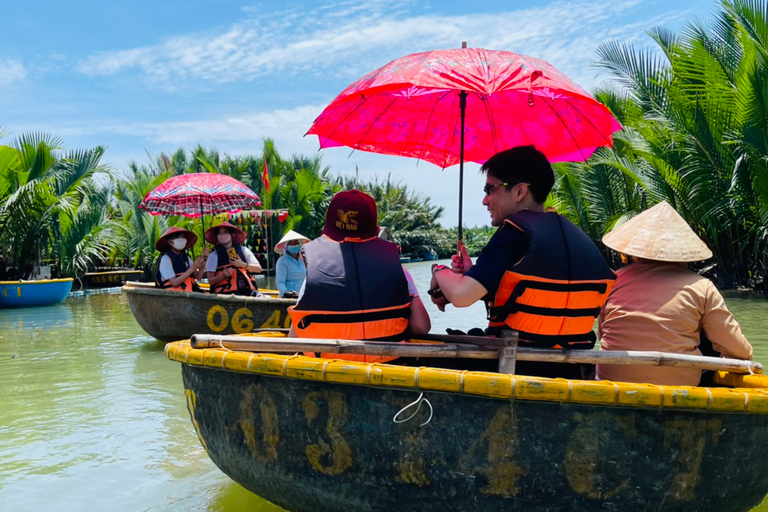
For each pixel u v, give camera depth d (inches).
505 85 107.3
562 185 717.9
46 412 205.2
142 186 889.5
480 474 102.0
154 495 141.3
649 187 593.6
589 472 99.6
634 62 607.8
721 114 549.6
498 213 120.3
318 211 1245.1
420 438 103.8
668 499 101.1
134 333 379.9
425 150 156.3
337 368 105.3
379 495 108.3
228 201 395.9
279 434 115.0
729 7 515.8
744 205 558.3
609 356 110.3
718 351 125.9
